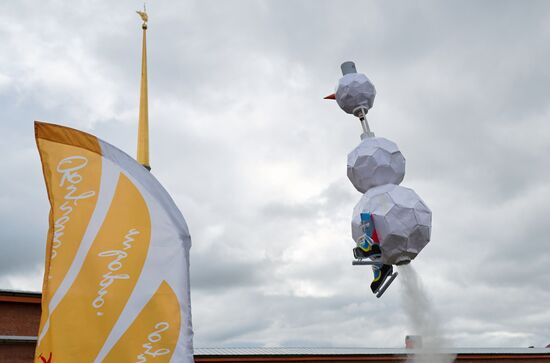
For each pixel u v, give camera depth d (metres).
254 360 25.75
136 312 9.40
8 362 18.98
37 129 10.29
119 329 9.28
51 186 10.08
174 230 9.95
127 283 9.52
